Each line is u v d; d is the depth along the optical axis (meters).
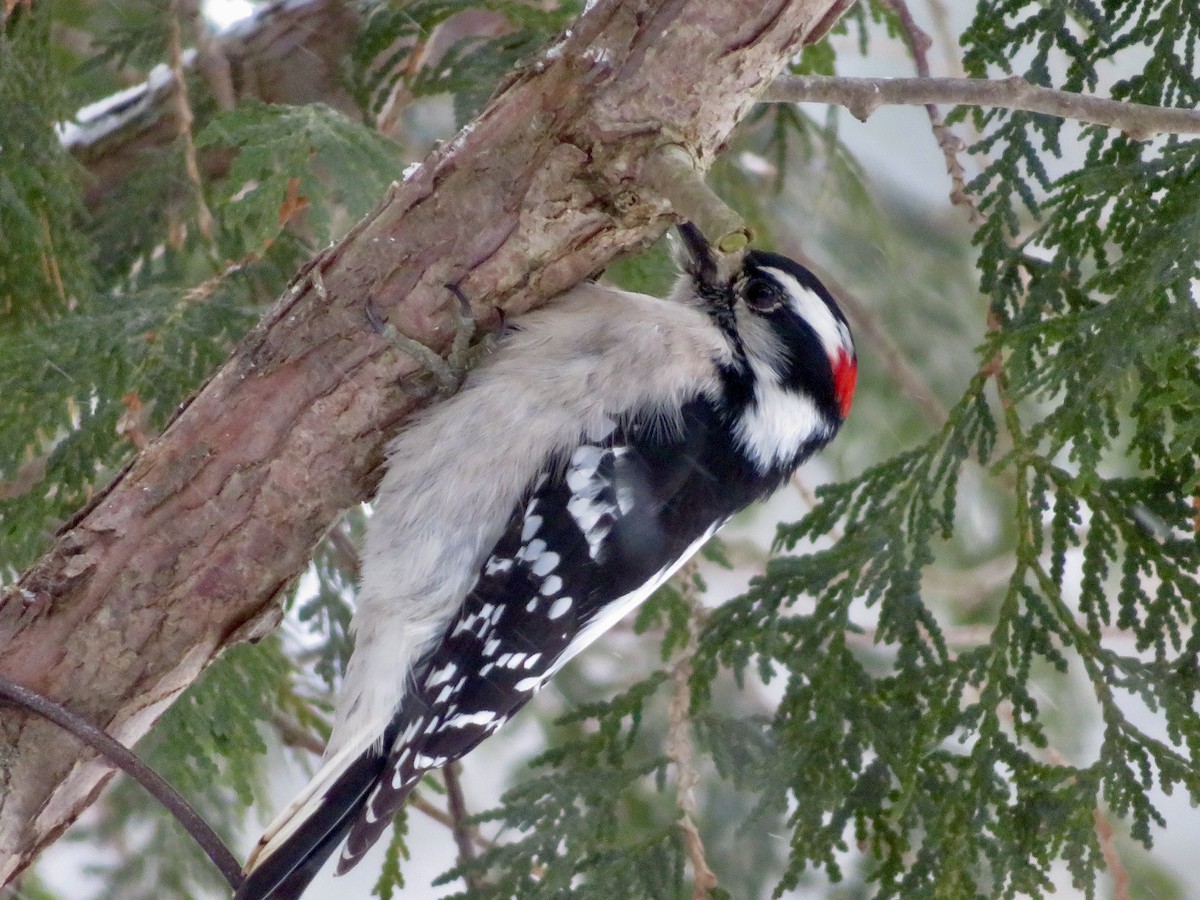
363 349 6.04
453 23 10.66
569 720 8.45
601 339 6.97
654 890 7.73
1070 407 6.84
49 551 6.26
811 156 10.73
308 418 6.11
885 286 12.50
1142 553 7.19
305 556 6.38
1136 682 7.15
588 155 5.53
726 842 10.73
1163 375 6.62
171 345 7.62
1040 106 6.64
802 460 7.79
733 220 5.07
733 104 5.46
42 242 7.87
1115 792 7.10
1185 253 6.72
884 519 7.86
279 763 11.55
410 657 7.06
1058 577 7.33
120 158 9.66
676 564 7.45
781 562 8.12
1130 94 7.40
